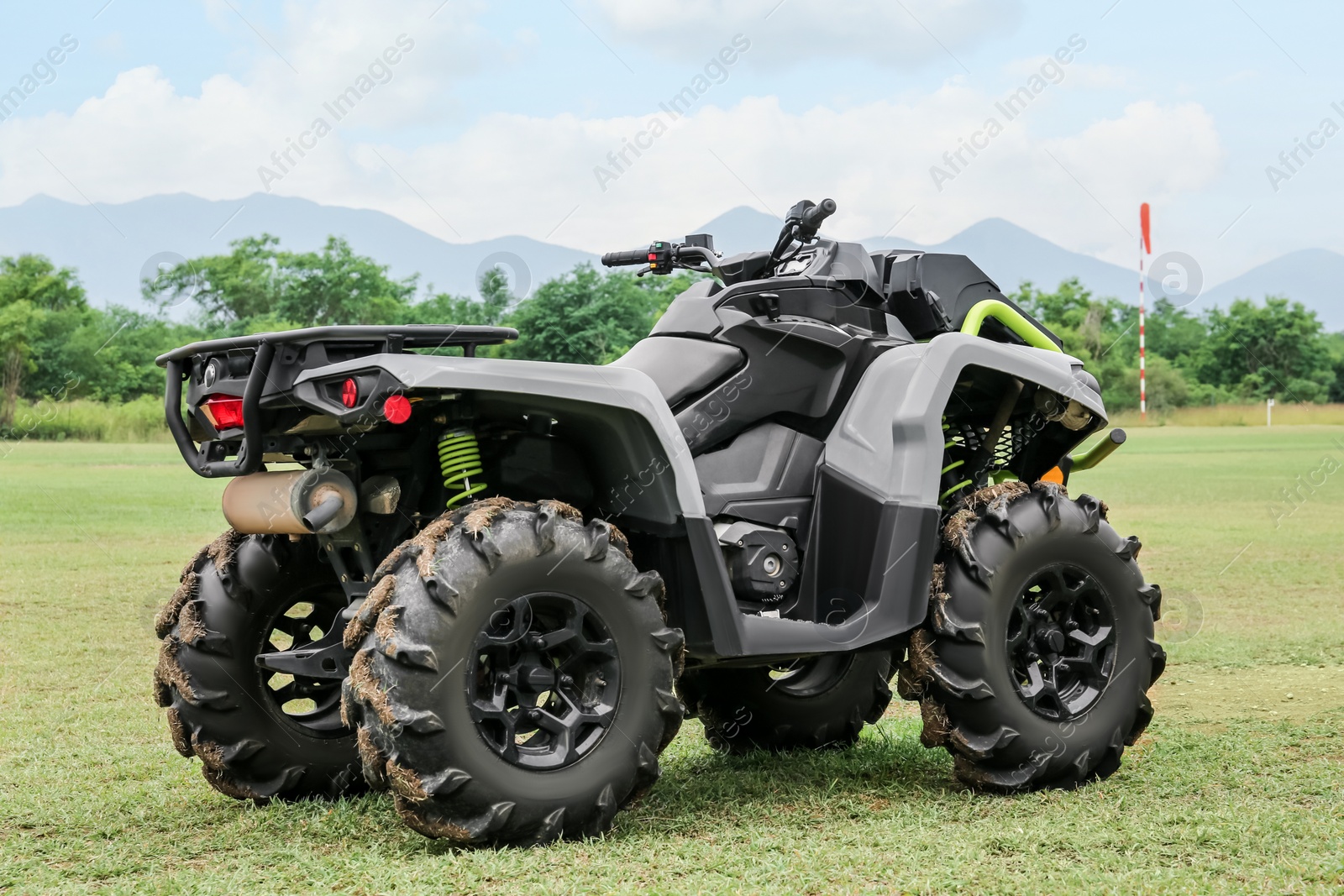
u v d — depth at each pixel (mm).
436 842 3041
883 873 2736
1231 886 2588
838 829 3178
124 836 3215
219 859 3006
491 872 2732
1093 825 3150
